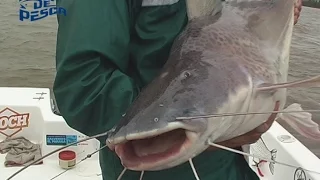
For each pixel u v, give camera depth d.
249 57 0.89
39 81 4.95
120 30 0.99
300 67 4.30
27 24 5.77
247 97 0.83
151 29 1.06
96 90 0.96
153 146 0.75
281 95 0.91
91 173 1.96
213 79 0.82
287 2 0.95
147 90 0.84
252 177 1.27
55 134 2.03
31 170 1.96
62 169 1.97
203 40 0.90
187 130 0.73
